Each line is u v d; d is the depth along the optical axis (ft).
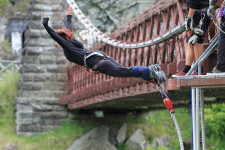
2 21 185.37
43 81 102.73
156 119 90.22
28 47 103.45
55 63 103.81
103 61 24.23
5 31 185.16
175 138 81.66
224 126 78.23
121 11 137.59
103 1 138.51
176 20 41.34
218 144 77.25
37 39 103.81
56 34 24.82
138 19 52.65
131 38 56.44
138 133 89.86
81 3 140.46
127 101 67.62
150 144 86.17
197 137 28.35
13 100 103.65
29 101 100.63
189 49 28.32
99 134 92.73
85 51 25.07
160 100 63.31
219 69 24.49
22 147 91.40
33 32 103.65
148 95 51.47
